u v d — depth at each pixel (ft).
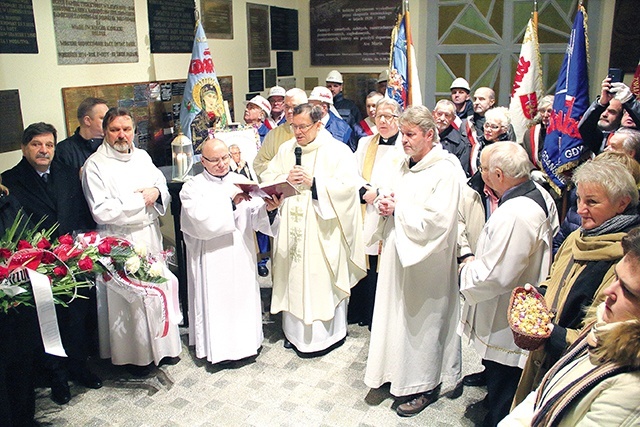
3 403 7.84
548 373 4.82
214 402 9.79
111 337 10.41
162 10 15.57
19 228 8.93
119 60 14.46
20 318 7.73
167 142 16.15
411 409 9.28
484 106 15.88
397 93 13.41
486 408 9.46
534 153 13.61
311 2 22.50
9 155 11.98
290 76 22.62
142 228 10.42
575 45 12.10
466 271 7.96
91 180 9.94
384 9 21.36
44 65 12.55
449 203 8.36
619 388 3.83
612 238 5.60
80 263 8.04
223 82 18.54
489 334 8.05
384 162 11.32
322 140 11.12
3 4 11.50
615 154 6.72
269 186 9.57
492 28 20.53
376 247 11.37
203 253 10.54
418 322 9.03
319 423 9.15
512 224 7.29
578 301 5.85
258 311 11.20
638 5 17.51
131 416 9.39
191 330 11.34
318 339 11.28
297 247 10.99
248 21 19.44
